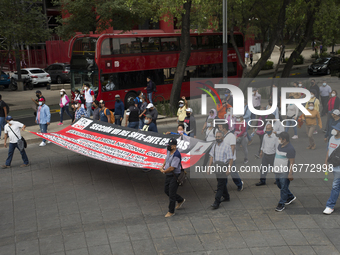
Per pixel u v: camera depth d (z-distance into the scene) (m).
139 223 7.61
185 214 7.97
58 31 23.48
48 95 28.20
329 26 19.86
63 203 8.77
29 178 10.54
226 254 6.34
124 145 10.45
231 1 18.88
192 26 21.64
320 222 7.38
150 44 21.31
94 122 12.23
